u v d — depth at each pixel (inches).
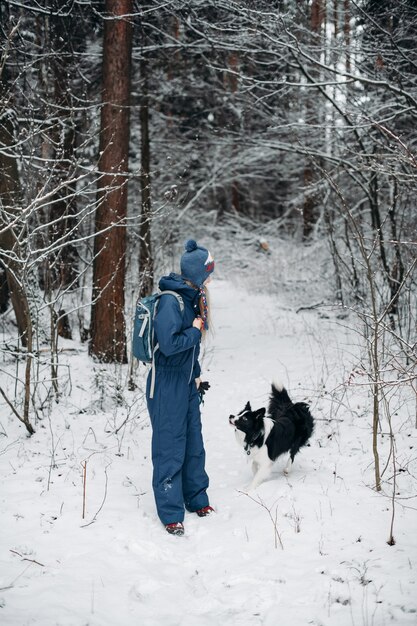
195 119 664.4
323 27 378.0
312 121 442.0
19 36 300.5
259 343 383.2
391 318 289.4
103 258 297.6
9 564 131.6
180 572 133.8
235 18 339.0
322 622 111.8
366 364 269.7
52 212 337.4
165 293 158.7
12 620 110.0
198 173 740.0
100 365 289.3
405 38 330.6
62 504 160.4
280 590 123.3
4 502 163.2
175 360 159.3
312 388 272.7
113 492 173.3
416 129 348.2
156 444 158.1
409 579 123.5
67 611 113.9
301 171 705.6
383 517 152.9
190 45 383.9
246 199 876.0
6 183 275.3
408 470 180.4
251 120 527.5
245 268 693.9
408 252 298.8
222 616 116.0
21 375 269.1
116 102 294.4
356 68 351.9
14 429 222.1
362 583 124.2
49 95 315.0
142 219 430.3
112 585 125.2
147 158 464.1
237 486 182.9
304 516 155.9
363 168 288.4
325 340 362.0
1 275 343.3
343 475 183.3
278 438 180.4
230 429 237.9
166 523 152.9
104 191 295.3
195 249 163.0
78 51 384.5
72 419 231.6
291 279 572.4
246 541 146.0
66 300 392.5
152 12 358.9
